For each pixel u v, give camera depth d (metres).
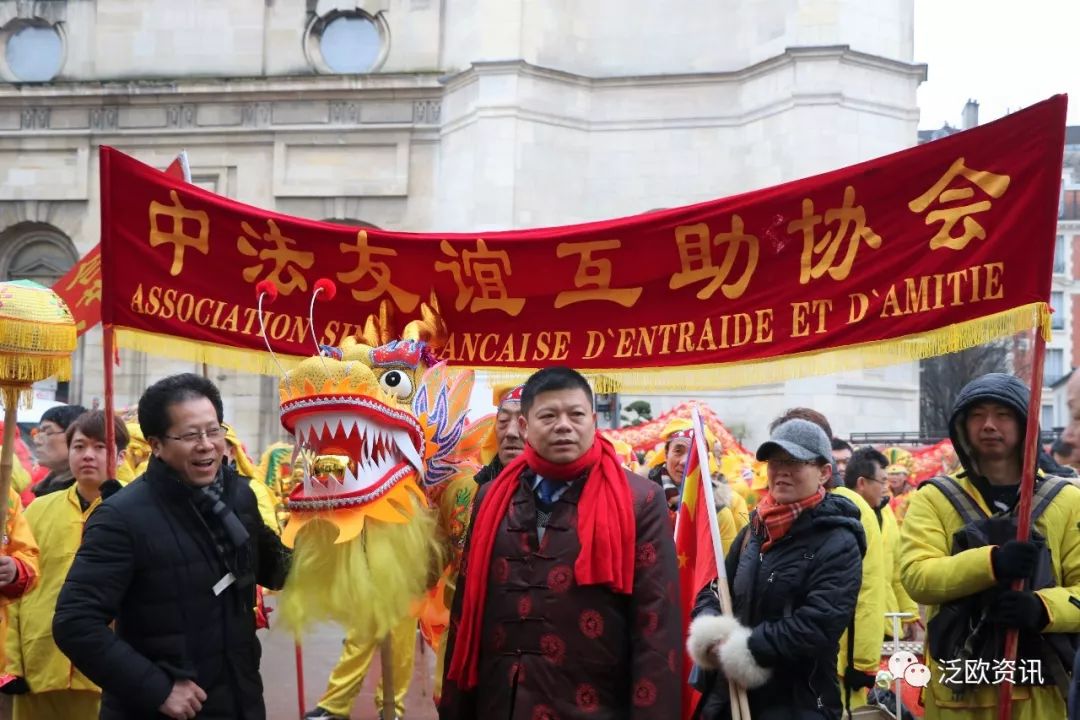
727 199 5.42
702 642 4.46
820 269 5.23
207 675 4.14
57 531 5.75
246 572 4.30
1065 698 4.36
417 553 5.07
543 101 21.97
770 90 21.25
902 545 4.77
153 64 25.03
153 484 4.20
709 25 22.36
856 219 5.11
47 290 4.86
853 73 20.67
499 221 21.55
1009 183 4.69
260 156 24.44
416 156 23.86
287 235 5.86
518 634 4.11
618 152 22.34
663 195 22.16
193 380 4.31
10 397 4.73
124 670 3.90
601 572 4.00
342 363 4.92
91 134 24.92
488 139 21.77
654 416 21.28
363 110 24.03
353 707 8.41
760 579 4.61
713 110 22.11
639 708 3.94
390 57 24.23
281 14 24.81
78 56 25.28
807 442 4.57
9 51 25.59
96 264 7.50
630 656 4.08
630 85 22.38
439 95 23.66
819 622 4.34
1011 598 4.32
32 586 5.16
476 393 7.01
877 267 5.05
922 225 4.93
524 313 5.89
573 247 5.71
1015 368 39.53
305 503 4.87
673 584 4.12
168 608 4.08
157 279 5.75
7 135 25.12
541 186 21.86
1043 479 4.68
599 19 22.73
